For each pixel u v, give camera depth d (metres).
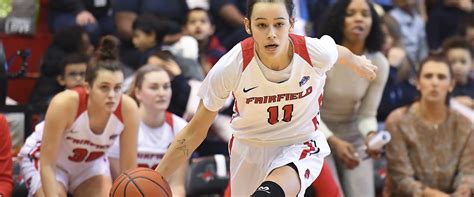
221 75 5.43
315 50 5.48
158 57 9.13
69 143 7.24
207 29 10.63
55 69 9.14
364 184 8.30
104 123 7.16
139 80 8.01
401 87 10.38
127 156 7.36
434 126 8.57
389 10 12.94
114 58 7.05
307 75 5.51
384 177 9.03
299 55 5.44
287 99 5.55
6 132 7.13
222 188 8.55
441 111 8.61
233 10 11.20
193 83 9.40
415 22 12.32
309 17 11.88
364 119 8.27
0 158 7.08
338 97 8.02
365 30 7.99
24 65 8.66
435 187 8.56
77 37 9.45
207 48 10.70
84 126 7.11
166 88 8.04
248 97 5.53
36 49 10.32
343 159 7.95
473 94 10.68
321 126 8.02
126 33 10.64
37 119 8.81
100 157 7.55
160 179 5.55
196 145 5.74
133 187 5.45
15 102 9.14
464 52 10.66
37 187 7.38
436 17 12.95
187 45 9.97
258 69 5.41
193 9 10.62
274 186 5.40
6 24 10.25
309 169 5.69
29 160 7.55
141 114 8.04
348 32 8.01
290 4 5.31
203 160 8.55
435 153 8.57
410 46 12.16
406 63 10.73
